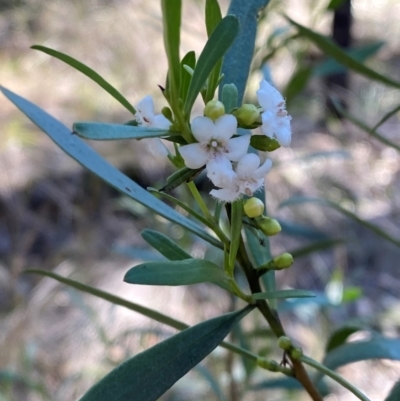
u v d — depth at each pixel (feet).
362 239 1.25
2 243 1.28
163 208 0.35
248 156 0.28
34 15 1.99
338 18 1.40
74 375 0.97
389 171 1.42
